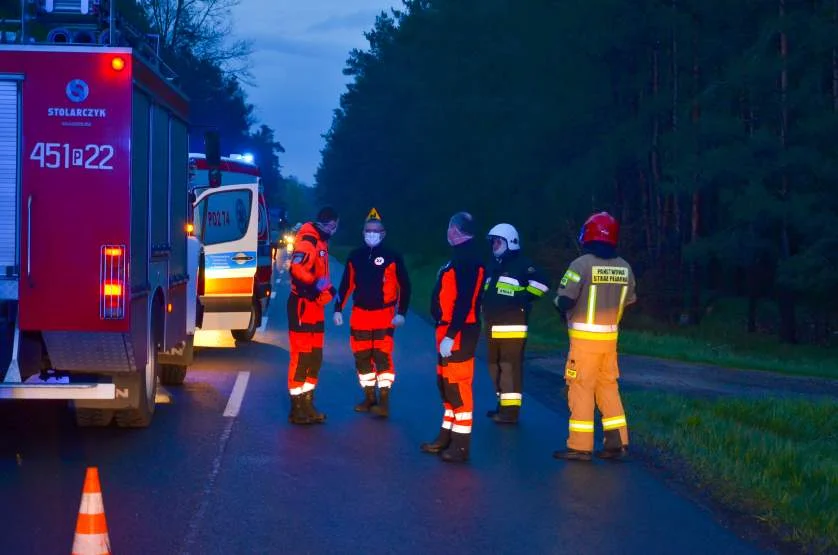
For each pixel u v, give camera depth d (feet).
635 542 22.24
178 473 27.45
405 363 52.85
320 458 29.76
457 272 29.50
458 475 28.12
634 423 35.99
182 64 184.24
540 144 124.88
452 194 168.14
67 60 27.71
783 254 105.50
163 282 34.32
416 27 207.82
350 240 380.17
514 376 36.19
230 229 53.52
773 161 100.37
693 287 114.73
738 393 45.75
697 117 112.98
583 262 30.07
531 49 128.77
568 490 26.66
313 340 34.83
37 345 28.68
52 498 24.59
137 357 29.66
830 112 101.45
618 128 114.83
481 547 21.67
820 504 24.95
